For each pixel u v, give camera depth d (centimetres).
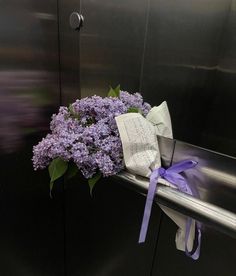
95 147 58
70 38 90
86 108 62
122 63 88
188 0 73
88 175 60
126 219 89
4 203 102
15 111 92
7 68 86
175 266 78
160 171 58
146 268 87
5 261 110
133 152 59
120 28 84
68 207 115
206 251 67
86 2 83
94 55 89
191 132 79
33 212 111
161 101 84
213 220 47
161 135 64
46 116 99
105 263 105
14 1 80
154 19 80
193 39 75
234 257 63
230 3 69
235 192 54
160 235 78
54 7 87
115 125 60
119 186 87
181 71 79
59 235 123
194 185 60
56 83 97
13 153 97
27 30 85
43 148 60
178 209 52
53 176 62
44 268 125
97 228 103
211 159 56
